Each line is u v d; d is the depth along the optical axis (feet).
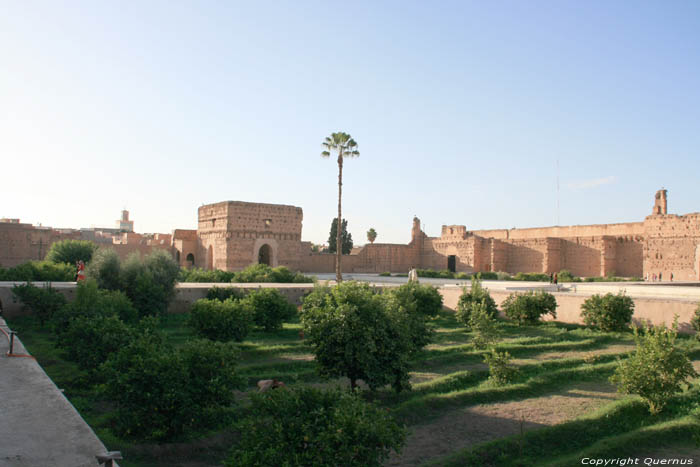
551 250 195.72
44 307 70.23
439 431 38.65
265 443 24.50
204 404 33.65
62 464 18.39
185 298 90.84
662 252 160.66
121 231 302.25
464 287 88.38
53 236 177.58
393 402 44.73
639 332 77.25
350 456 23.59
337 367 43.01
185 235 178.91
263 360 58.23
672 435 37.29
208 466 31.22
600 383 52.26
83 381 44.09
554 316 86.53
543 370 56.49
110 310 58.13
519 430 38.55
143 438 32.81
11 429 21.57
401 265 234.38
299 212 173.27
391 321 45.68
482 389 48.06
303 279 132.05
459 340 72.79
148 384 32.42
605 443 35.32
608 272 181.27
